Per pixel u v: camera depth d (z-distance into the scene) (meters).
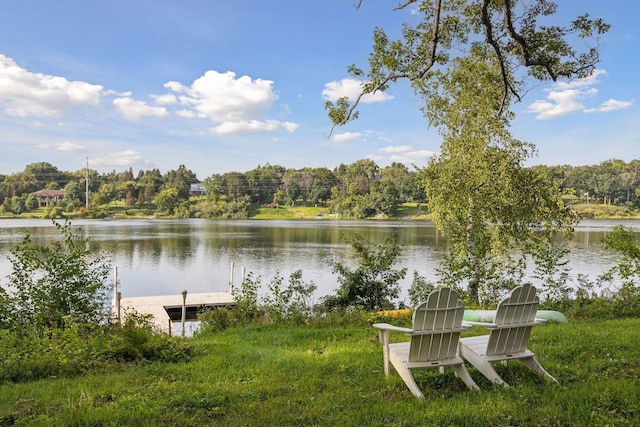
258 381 5.20
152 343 6.75
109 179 154.88
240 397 4.64
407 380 4.64
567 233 15.87
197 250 41.97
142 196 126.81
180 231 68.19
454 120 16.44
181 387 4.96
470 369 5.42
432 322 4.59
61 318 8.27
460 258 12.15
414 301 11.39
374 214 109.88
